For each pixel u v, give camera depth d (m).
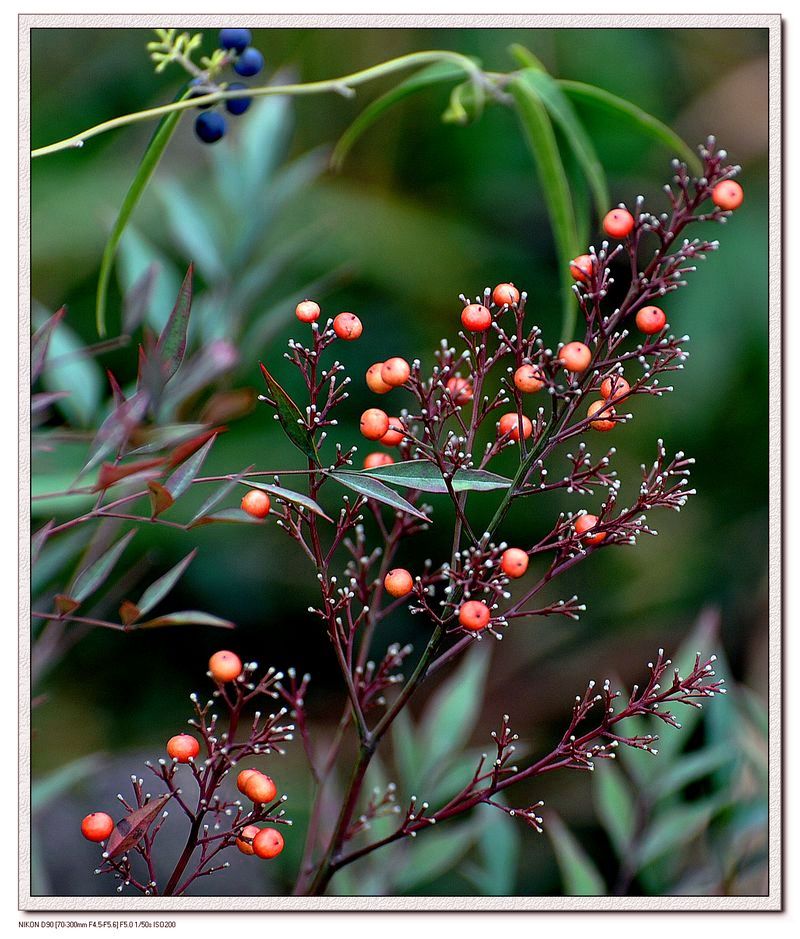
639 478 1.93
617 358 1.07
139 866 1.31
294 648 1.88
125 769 1.42
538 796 1.77
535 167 2.05
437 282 1.98
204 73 1.15
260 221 1.27
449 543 1.89
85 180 1.83
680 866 1.23
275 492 1.05
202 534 1.77
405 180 2.06
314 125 1.99
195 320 1.25
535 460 1.07
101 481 1.05
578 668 1.98
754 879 1.20
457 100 1.18
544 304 2.01
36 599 1.18
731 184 1.06
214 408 1.06
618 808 1.22
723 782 1.23
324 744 1.76
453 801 1.09
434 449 1.07
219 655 1.07
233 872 1.35
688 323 1.86
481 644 1.24
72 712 1.73
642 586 1.99
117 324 1.77
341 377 1.86
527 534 1.93
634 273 1.07
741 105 1.99
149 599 1.07
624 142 1.99
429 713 1.23
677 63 2.05
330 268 1.89
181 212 1.27
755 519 1.95
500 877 1.22
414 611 1.08
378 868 1.21
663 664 1.09
